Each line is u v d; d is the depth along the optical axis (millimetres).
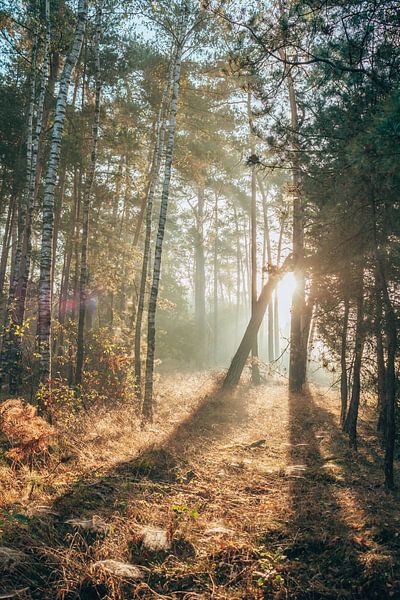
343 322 10320
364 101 7656
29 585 4348
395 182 6953
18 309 14289
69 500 6145
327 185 8477
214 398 17125
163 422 12703
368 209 8672
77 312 21859
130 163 19922
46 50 15219
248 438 11664
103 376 14305
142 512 6055
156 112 19969
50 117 18922
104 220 22672
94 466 7848
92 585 4441
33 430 7469
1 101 19031
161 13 15211
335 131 8000
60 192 19953
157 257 13984
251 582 4746
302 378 20656
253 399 18453
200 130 20250
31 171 15016
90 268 19734
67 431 9336
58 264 27531
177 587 4664
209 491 7355
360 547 5430
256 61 7824
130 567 4762
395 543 5598
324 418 14484
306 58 7727
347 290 9641
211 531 5766
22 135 18906
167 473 8094
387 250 8461
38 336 11281
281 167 8914
